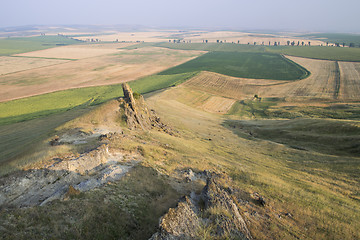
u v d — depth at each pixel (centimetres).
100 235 1112
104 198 1437
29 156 1953
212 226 1274
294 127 5456
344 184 2577
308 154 3803
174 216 1245
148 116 4962
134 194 1583
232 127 6469
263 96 12000
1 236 994
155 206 1495
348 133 4394
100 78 16275
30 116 8588
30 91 12712
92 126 3459
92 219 1203
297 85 13312
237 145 4538
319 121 5303
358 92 11169
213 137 5084
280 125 5928
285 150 4122
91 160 1898
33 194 1453
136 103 4828
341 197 2214
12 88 13412
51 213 1205
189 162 2598
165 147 3141
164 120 5578
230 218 1357
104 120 3825
